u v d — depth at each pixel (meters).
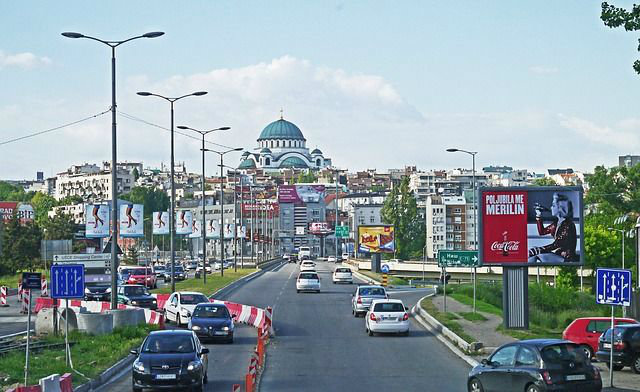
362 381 42.31
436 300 95.25
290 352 54.66
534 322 84.62
